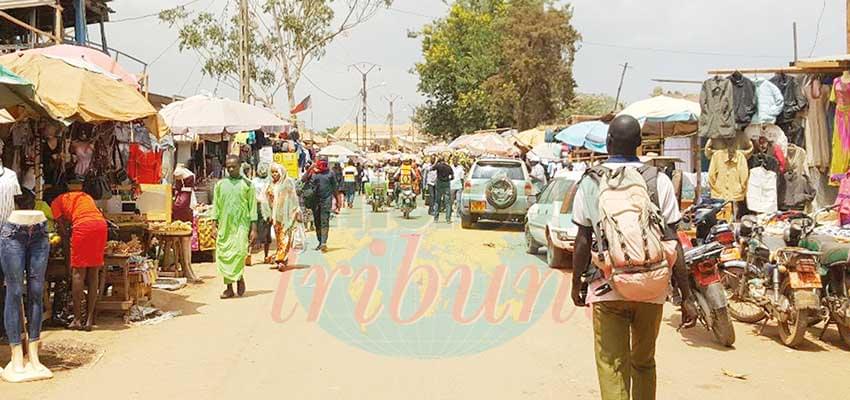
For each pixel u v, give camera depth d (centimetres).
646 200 447
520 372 677
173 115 1670
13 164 966
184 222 1325
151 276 1038
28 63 895
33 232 662
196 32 3603
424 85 6391
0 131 949
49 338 806
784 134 1225
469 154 3925
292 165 2475
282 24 3978
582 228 462
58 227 843
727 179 1217
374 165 4119
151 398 600
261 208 1409
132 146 1275
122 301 895
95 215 839
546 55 5328
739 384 640
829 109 1141
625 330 459
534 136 3284
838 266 757
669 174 1428
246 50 2942
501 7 6191
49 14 1916
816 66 1092
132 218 1073
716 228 889
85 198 845
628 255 432
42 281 674
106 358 727
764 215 905
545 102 5409
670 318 931
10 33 1866
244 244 1062
